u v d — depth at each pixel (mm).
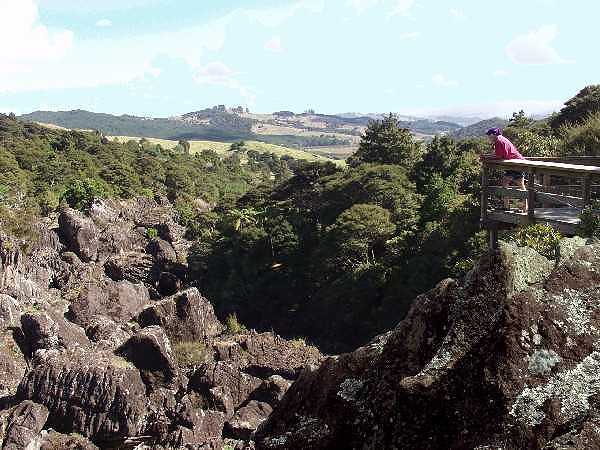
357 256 73688
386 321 64250
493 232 19078
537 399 5688
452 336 6535
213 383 45938
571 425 5391
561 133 55906
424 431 6293
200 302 61219
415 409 6480
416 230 67812
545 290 6363
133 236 93250
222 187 158750
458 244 58750
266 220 91562
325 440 7414
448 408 6191
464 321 6535
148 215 109562
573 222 15203
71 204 106688
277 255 86562
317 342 71188
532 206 16734
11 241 67125
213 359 55281
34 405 40906
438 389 6234
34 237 75250
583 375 5766
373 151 102562
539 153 48406
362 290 67938
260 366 53719
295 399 8648
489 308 6438
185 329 59188
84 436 41531
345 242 73938
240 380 46531
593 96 71375
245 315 82062
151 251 91250
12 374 49156
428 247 61812
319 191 90562
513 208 20453
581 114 70562
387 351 7496
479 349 6277
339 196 87000
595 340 6016
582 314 6180
